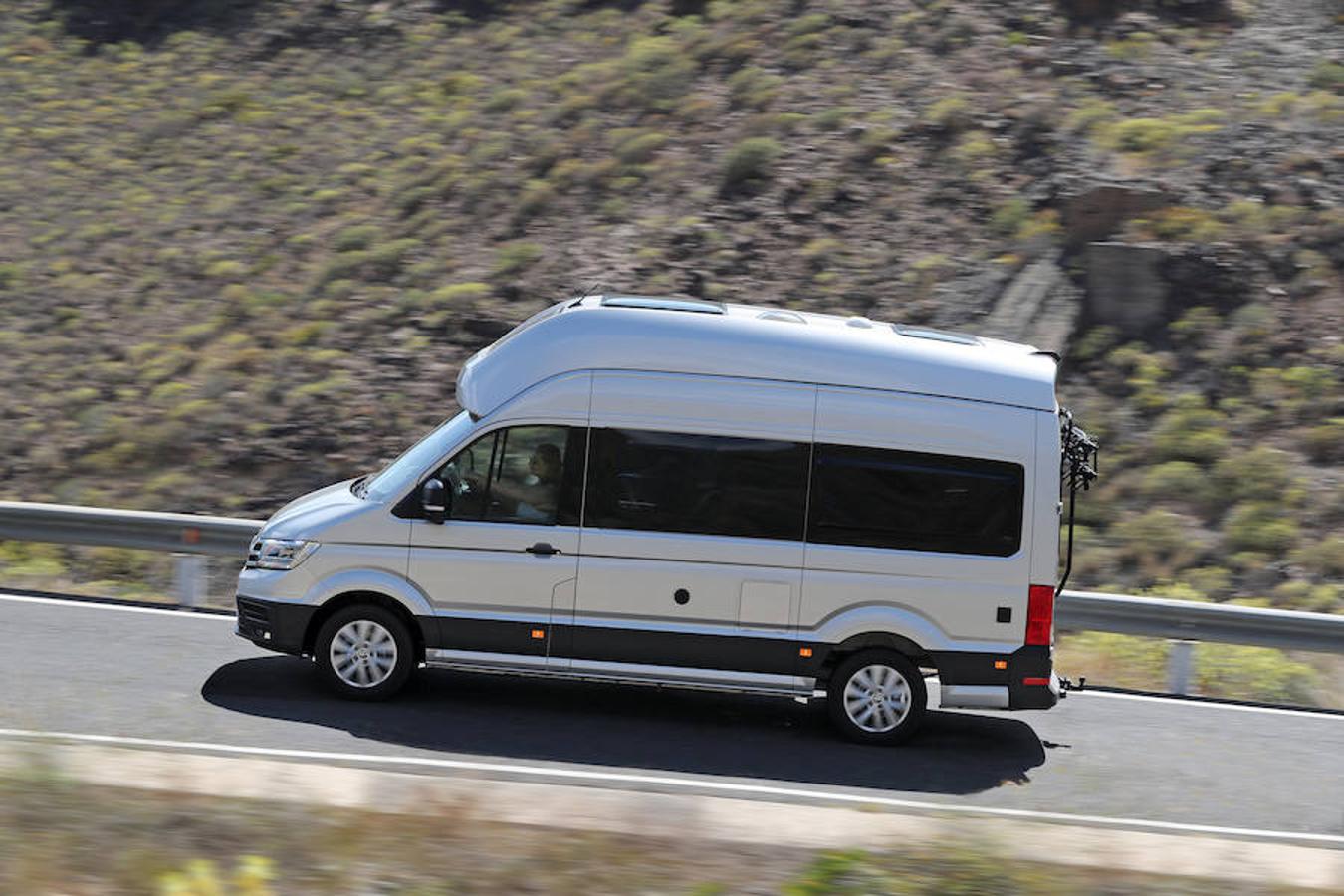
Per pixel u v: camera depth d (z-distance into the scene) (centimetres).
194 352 3198
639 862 988
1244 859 1138
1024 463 1616
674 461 1616
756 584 1611
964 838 1089
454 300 3216
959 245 3312
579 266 3316
